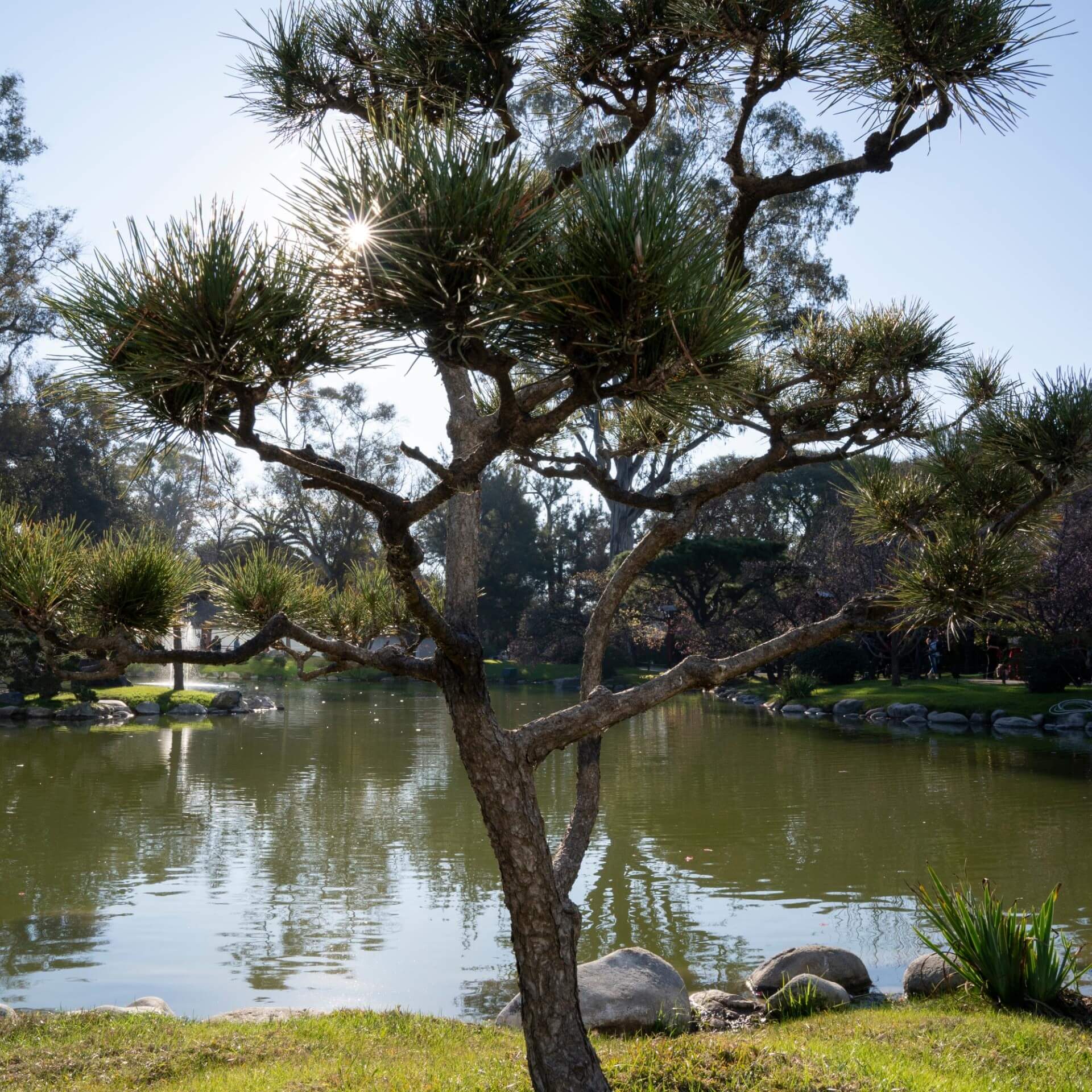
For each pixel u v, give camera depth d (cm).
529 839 338
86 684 3169
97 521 4375
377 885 1052
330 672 404
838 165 417
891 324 480
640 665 5209
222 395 267
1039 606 2566
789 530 6066
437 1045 578
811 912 956
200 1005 715
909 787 1666
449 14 411
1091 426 432
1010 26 369
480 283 243
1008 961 650
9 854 1191
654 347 262
